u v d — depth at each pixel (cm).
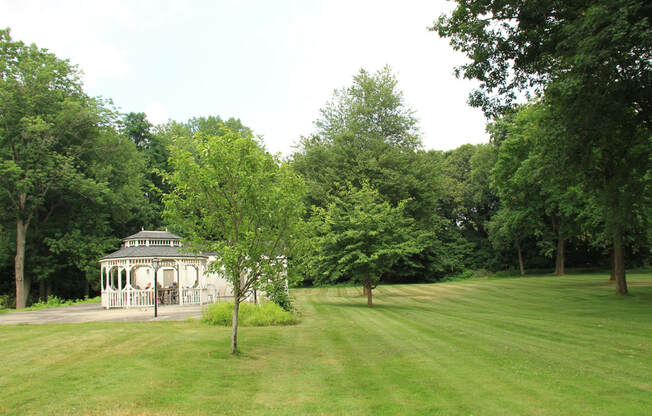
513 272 5559
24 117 3019
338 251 2478
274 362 958
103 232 3794
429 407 644
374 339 1276
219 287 3167
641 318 1609
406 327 1527
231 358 970
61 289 4078
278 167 1070
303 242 1109
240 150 1007
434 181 4269
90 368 808
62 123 3234
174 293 2567
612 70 1315
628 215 2098
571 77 1401
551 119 1803
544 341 1209
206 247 1045
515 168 3262
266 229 1044
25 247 3369
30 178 3036
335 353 1068
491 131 5138
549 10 1584
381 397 699
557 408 633
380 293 3438
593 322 1562
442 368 896
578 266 5697
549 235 4891
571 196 3008
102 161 3791
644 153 1953
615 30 1215
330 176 3966
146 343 1081
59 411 576
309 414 614
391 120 4228
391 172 3797
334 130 4409
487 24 1647
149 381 734
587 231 3603
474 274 5725
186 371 823
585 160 1828
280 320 1620
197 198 1009
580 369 873
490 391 724
